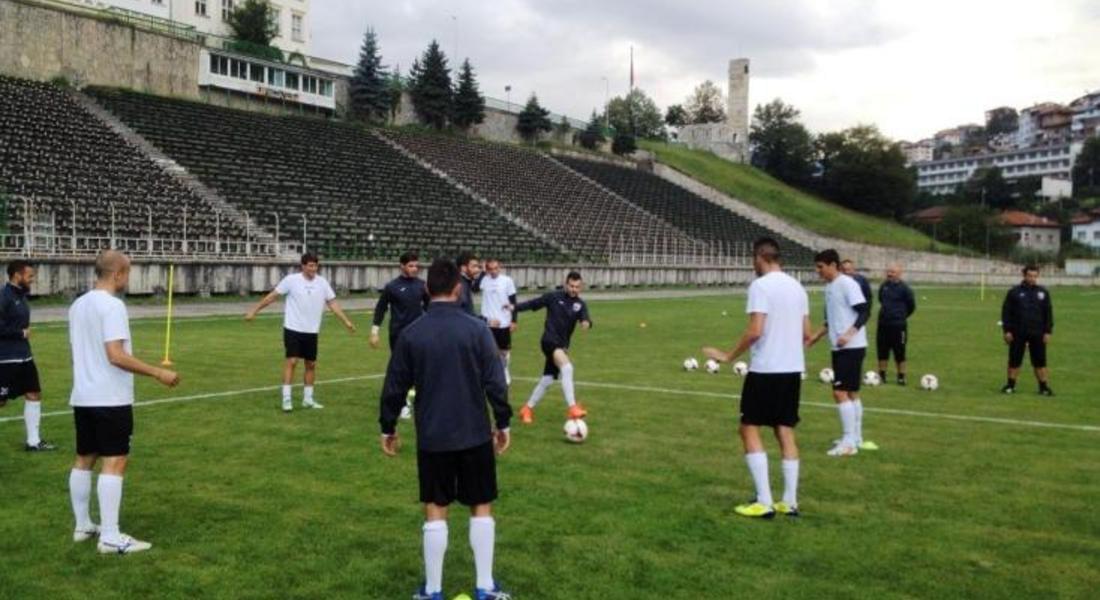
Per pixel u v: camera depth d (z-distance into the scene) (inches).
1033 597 211.3
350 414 441.4
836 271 368.8
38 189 1204.5
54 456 345.4
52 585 213.9
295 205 1577.3
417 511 276.7
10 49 1616.6
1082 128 6692.9
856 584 218.1
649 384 567.2
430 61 2642.7
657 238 2390.5
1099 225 4261.8
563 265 1859.0
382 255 1556.3
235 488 301.1
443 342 204.2
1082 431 419.2
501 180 2304.4
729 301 1628.9
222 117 1857.8
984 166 6117.1
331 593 209.9
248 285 1283.2
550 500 289.6
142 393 495.5
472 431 203.9
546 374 433.7
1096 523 269.9
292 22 2677.2
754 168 4207.7
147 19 1963.6
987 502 292.4
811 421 441.4
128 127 1588.3
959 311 1412.4
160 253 1197.1
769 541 250.1
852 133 4005.9
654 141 4023.1
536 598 207.0
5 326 342.6
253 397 488.1
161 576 220.1
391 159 2079.2
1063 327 1084.5
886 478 323.6
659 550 241.3
